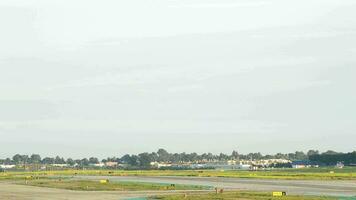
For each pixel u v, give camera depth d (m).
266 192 111.06
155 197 98.44
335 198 94.38
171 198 95.75
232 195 102.38
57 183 160.75
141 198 96.38
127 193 111.75
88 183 158.62
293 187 131.62
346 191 114.81
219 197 97.50
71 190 124.12
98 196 102.12
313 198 94.50
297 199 92.81
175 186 138.12
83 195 105.25
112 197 99.25
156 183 156.88
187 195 102.62
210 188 128.88
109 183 157.88
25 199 94.62
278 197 97.12
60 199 94.38
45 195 105.25
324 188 126.75
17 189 128.38
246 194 104.69
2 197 99.31
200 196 100.12
